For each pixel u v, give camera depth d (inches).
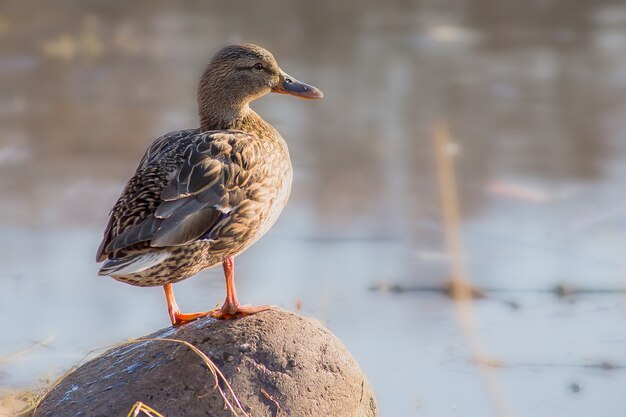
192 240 292.8
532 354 401.4
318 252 506.0
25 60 857.5
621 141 684.7
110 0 1104.2
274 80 362.3
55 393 320.2
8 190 572.7
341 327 422.0
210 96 359.3
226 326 313.3
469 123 725.3
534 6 1136.8
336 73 851.4
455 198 579.5
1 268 476.1
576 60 899.4
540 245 511.5
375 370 386.9
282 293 454.3
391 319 430.9
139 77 821.9
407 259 495.8
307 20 1056.8
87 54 884.0
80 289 460.1
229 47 360.2
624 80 836.0
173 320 329.4
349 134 697.0
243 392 299.3
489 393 342.0
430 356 399.9
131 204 291.0
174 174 298.0
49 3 1043.3
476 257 498.3
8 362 388.2
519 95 796.6
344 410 310.2
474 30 1024.9
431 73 860.0
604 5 1138.7
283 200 334.0
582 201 575.2
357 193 587.2
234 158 309.9
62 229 523.5
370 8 1127.0
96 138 668.1
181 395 298.0
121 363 317.7
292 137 686.5
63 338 410.0
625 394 372.2
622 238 520.1
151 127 692.7
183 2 1126.4
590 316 437.1
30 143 653.3
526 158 649.0
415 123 724.7
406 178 613.0
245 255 504.4
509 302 449.1
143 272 291.0
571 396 370.3
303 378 304.3
